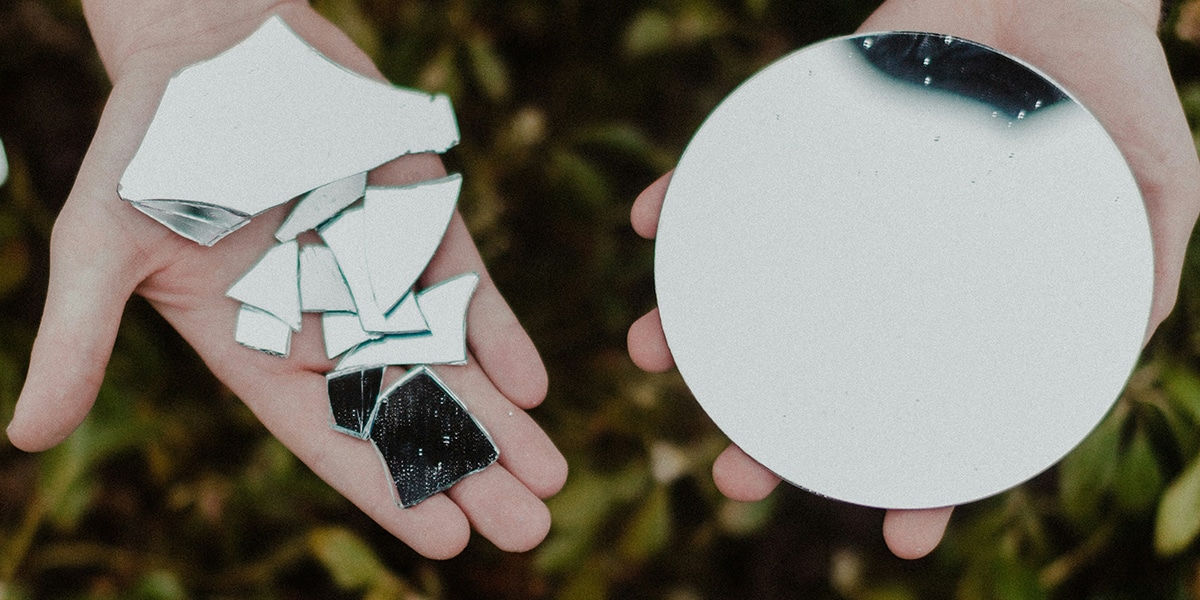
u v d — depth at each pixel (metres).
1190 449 0.50
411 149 0.49
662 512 0.52
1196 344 0.51
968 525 0.52
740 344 0.47
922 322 0.47
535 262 0.58
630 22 0.58
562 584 0.53
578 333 0.57
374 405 0.47
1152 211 0.47
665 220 0.48
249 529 0.54
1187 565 0.52
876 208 0.47
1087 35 0.47
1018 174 0.47
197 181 0.46
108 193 0.46
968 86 0.47
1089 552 0.52
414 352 0.47
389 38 0.57
